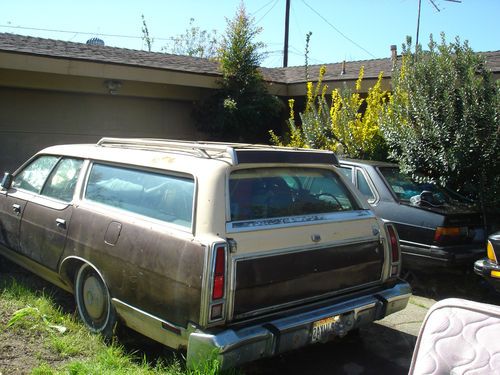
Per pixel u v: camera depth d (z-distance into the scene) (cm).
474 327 229
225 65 1227
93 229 429
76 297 460
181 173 391
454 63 734
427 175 759
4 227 566
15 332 432
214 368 331
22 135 1095
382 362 444
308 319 373
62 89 1114
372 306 417
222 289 341
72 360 394
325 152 449
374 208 675
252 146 448
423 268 643
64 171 509
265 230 369
